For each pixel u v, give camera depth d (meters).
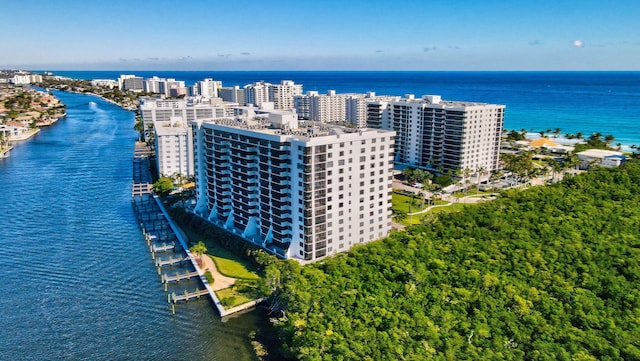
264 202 185.12
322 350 117.44
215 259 185.38
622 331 119.38
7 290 164.88
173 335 140.38
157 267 182.12
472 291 140.25
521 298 134.12
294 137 168.25
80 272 178.75
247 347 135.00
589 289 143.62
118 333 141.12
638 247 169.62
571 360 108.94
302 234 171.75
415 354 112.62
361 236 185.62
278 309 150.38
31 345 135.38
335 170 170.50
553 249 165.75
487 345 116.94
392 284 145.00
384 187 188.00
